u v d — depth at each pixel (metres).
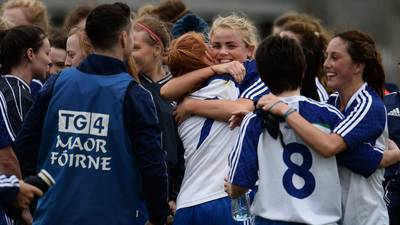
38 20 20.22
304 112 12.34
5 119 14.55
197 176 14.21
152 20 16.09
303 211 12.16
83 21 17.53
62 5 46.94
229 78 14.28
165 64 17.14
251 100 13.90
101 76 12.95
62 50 19.30
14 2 20.25
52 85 13.13
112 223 12.70
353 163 12.51
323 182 12.27
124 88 12.82
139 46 15.77
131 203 12.84
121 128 12.75
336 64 13.05
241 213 13.33
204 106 14.12
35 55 15.97
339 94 13.37
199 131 14.22
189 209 14.16
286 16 20.14
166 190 12.93
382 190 13.06
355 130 12.37
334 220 12.33
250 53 15.02
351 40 13.02
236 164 12.38
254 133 12.38
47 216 12.79
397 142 16.38
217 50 14.90
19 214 12.59
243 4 52.12
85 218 12.66
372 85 13.12
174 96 14.38
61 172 12.81
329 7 52.53
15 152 13.55
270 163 12.31
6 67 15.85
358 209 12.71
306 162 12.27
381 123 12.59
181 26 17.41
